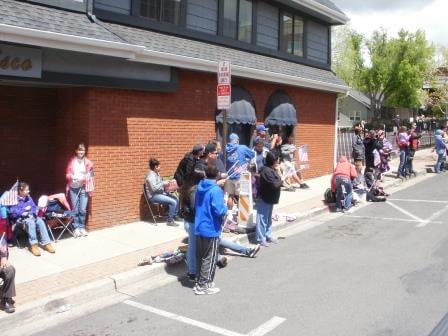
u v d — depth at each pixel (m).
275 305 6.13
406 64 48.78
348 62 46.16
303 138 16.36
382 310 5.88
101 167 9.46
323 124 17.56
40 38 7.55
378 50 51.44
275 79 13.95
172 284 7.03
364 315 5.75
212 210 6.53
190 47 11.45
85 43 8.08
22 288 6.41
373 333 5.27
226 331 5.43
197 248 6.70
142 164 10.30
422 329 5.34
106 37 8.56
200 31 12.41
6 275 5.65
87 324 5.70
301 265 7.77
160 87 10.37
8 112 9.22
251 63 13.24
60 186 9.91
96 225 9.45
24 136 9.48
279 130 15.25
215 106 12.13
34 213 8.03
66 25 8.25
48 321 5.78
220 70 8.73
